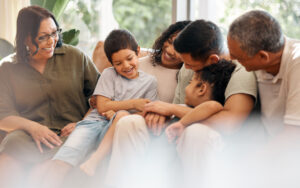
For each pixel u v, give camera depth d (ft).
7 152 4.69
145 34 9.30
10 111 5.25
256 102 4.51
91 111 5.54
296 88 3.81
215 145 4.05
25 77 5.44
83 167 4.46
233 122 4.18
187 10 7.88
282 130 4.01
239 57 3.97
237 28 3.86
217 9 7.73
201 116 4.25
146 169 4.45
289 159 3.87
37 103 5.49
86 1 9.73
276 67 4.06
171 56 5.46
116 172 4.30
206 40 4.32
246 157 4.27
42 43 5.15
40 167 4.73
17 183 4.65
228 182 4.19
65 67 5.61
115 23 9.65
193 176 4.01
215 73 4.47
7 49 7.91
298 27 6.70
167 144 4.50
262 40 3.77
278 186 3.97
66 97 5.59
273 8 6.94
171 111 4.57
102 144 4.68
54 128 5.49
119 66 5.25
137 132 4.35
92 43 9.80
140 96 5.39
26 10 5.19
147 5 9.18
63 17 9.86
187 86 4.72
